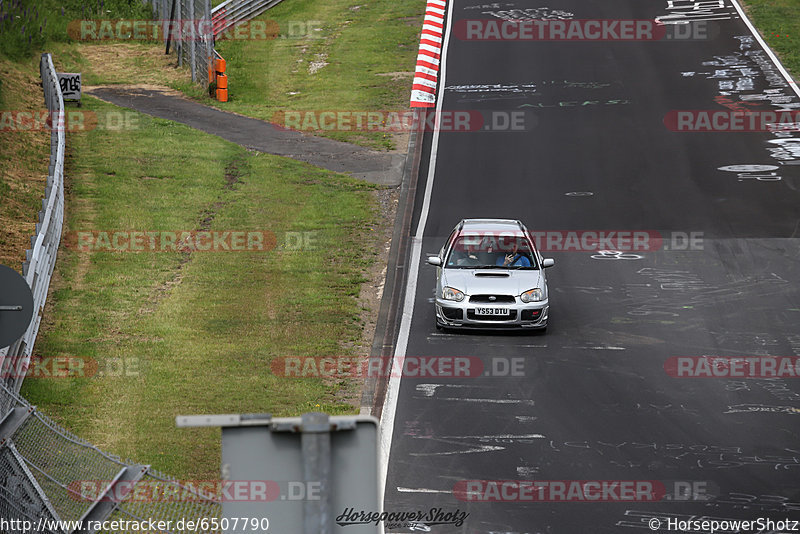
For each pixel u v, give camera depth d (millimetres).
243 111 125875
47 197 74500
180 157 103000
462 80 135875
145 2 165625
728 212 91938
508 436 48844
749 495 42375
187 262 75562
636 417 51406
